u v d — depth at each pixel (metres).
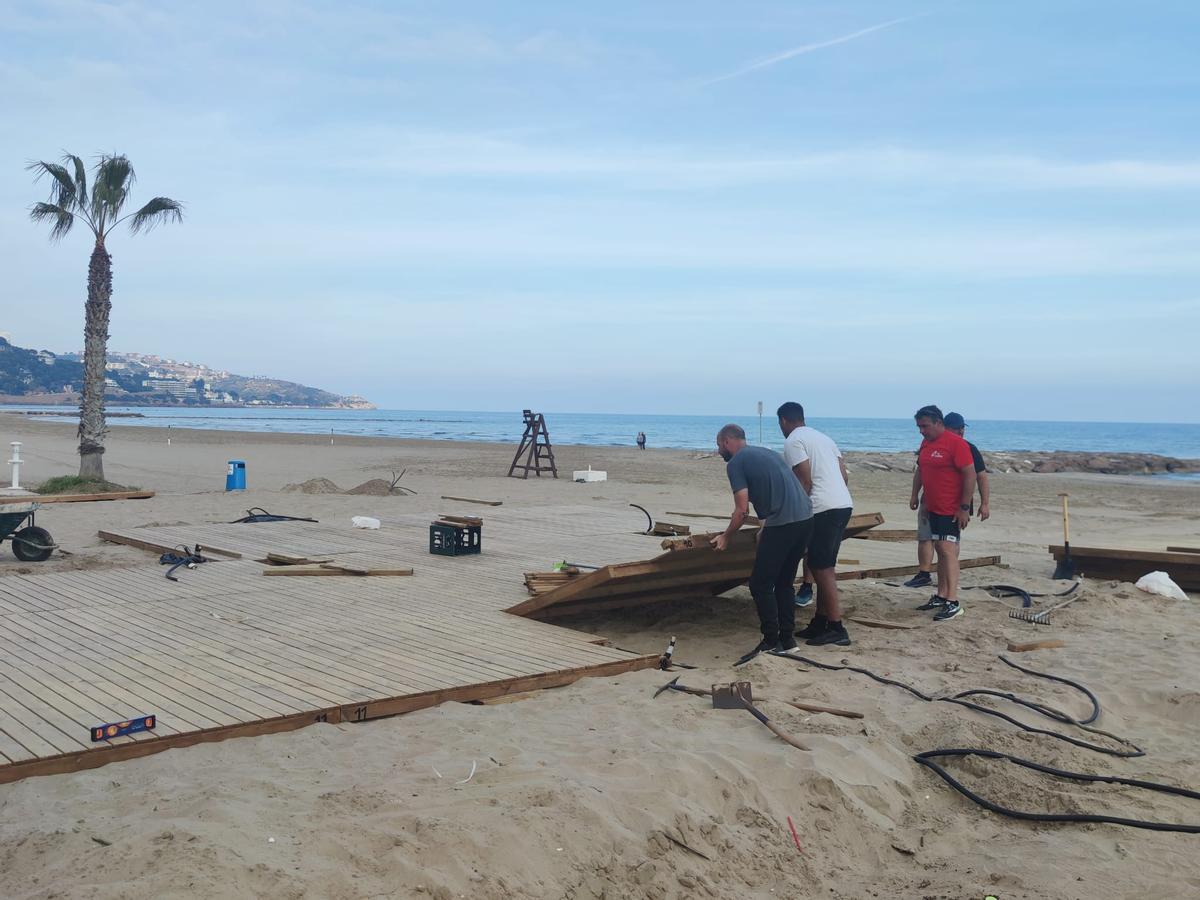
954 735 5.39
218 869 3.19
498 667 6.39
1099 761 5.24
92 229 21.27
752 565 8.94
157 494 20.53
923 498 9.28
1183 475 43.34
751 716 5.57
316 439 58.34
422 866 3.48
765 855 4.14
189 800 3.91
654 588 8.28
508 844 3.70
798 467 7.61
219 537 12.63
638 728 5.32
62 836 3.50
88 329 21.22
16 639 7.05
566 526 13.77
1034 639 7.93
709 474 31.73
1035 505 23.31
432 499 19.98
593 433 109.12
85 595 8.83
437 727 5.23
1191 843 4.34
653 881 3.79
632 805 4.21
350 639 7.16
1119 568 11.04
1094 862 4.14
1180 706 6.23
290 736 5.03
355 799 3.98
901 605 9.53
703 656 7.62
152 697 5.53
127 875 3.15
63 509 17.27
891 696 6.14
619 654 6.88
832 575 7.68
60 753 4.49
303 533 13.07
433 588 9.28
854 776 4.82
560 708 5.73
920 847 4.45
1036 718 5.82
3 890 3.15
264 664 6.36
